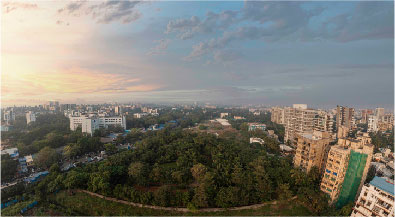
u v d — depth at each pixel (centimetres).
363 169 6019
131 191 5697
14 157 8394
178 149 8475
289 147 11281
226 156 7819
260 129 15438
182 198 5606
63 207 5644
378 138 12938
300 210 5694
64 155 9006
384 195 4950
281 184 6134
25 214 5306
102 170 6538
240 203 5688
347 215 5459
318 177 6938
